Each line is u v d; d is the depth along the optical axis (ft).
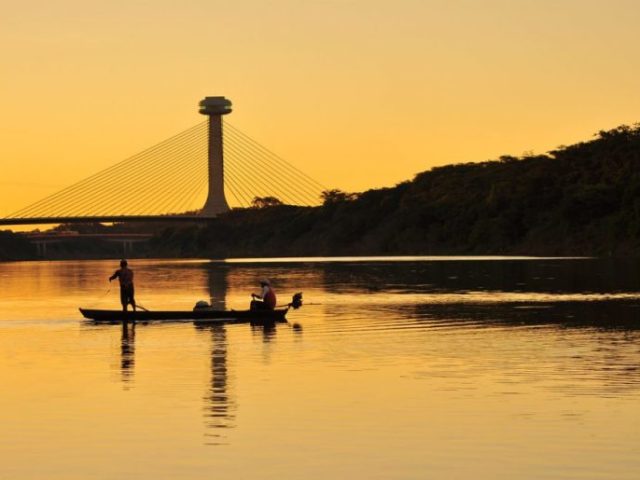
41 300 277.03
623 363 124.26
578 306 211.61
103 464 79.92
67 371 123.65
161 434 88.74
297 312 206.08
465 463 79.25
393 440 86.12
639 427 89.45
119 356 137.69
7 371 124.06
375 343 148.36
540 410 96.68
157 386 111.65
